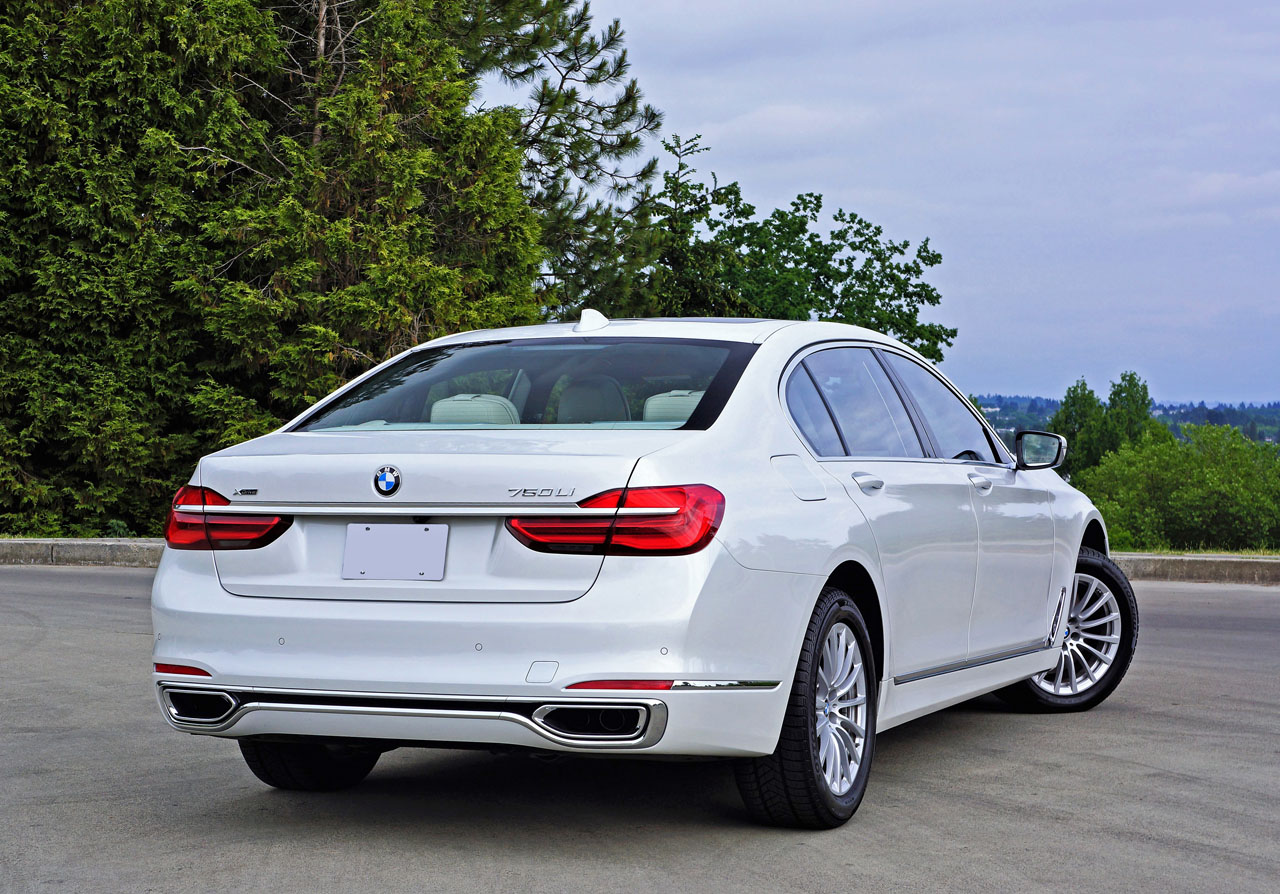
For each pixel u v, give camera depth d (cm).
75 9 2005
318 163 2114
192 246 2038
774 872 407
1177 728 654
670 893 386
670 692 391
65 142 1984
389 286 2069
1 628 995
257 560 427
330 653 411
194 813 480
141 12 2038
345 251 2095
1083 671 714
